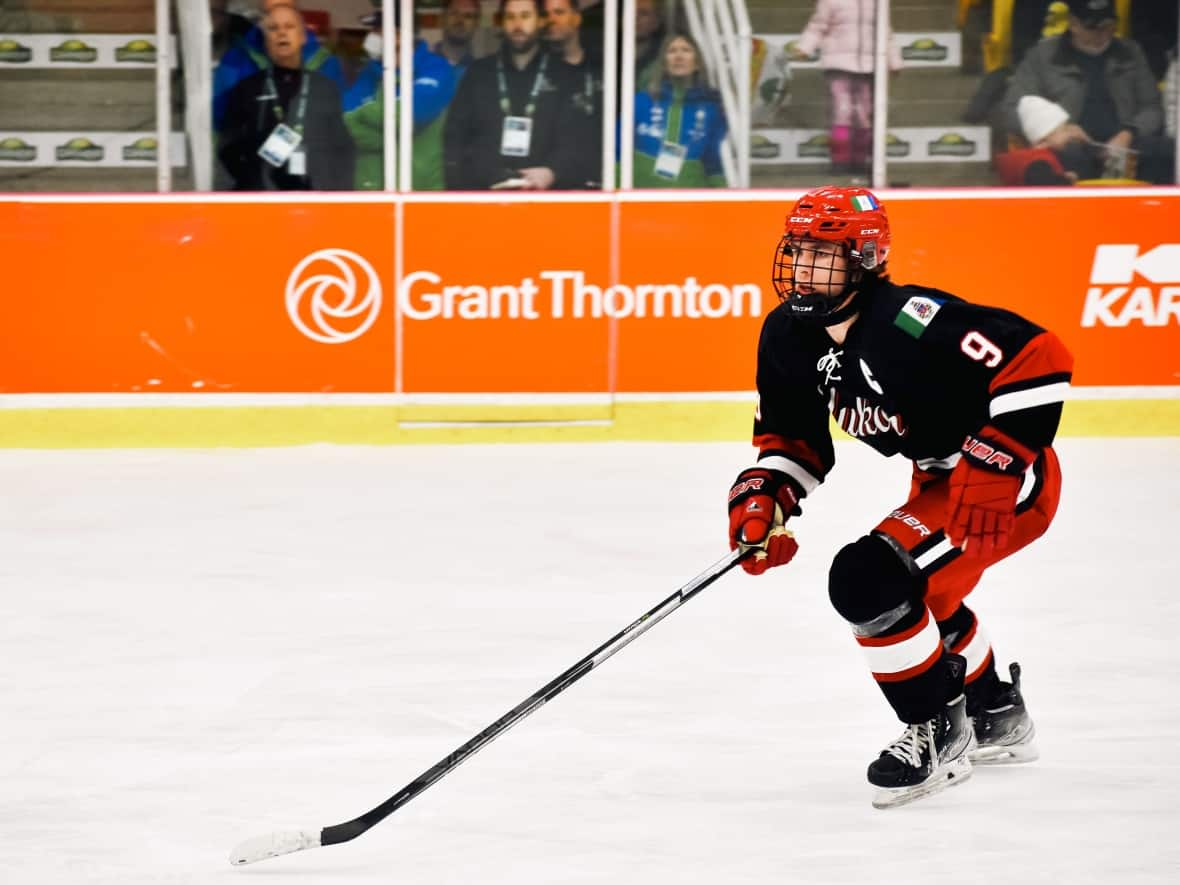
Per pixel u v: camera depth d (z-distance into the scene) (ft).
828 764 44.96
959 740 42.45
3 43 92.89
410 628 59.21
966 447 40.50
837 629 58.70
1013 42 95.25
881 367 41.93
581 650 56.24
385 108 94.12
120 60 93.30
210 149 94.17
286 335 93.20
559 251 93.45
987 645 44.60
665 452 91.86
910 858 38.32
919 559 41.29
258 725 48.75
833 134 95.96
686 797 42.45
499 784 43.47
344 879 37.32
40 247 91.81
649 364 94.32
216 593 64.23
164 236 92.38
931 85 95.66
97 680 53.47
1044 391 40.11
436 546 71.26
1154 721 48.73
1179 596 62.80
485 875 37.47
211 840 39.93
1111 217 94.22
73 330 92.48
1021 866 37.83
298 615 61.05
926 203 94.32
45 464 88.99
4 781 44.24
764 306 94.27
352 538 72.79
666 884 36.88
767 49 95.04
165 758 45.98
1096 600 62.23
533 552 70.18
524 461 89.35
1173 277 94.38
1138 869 37.70
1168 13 94.99
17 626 59.93
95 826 40.88
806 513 76.79
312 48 93.61
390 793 43.06
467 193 92.94
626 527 74.54
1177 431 95.25
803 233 41.73
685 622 59.62
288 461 89.71
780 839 39.55
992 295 94.73
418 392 93.91
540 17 93.66
